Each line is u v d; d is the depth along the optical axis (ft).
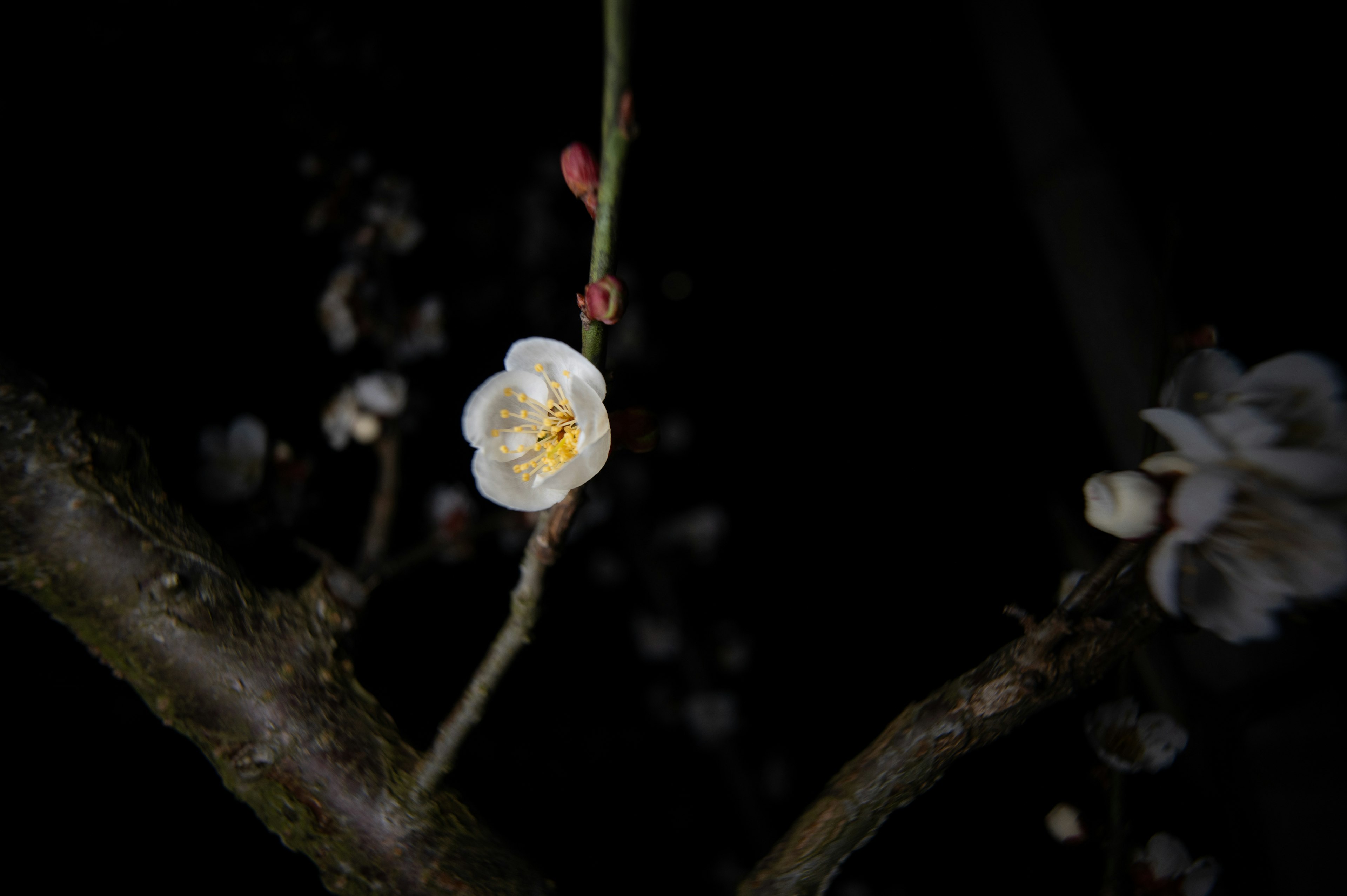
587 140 2.21
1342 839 0.96
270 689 0.79
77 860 1.39
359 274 1.36
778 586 2.08
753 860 1.72
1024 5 1.62
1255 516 0.68
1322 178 1.49
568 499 0.72
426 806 0.79
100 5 1.47
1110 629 0.75
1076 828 0.93
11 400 0.78
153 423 1.54
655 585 1.88
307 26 1.54
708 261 2.43
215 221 1.73
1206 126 1.52
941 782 1.63
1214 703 1.01
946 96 2.30
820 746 1.87
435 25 2.03
